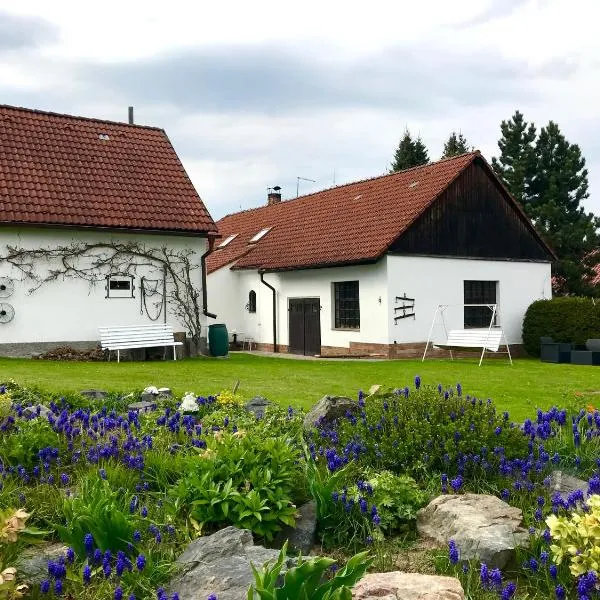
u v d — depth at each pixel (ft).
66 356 64.64
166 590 13.53
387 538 17.10
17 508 16.93
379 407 24.16
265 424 26.05
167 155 79.41
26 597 13.08
